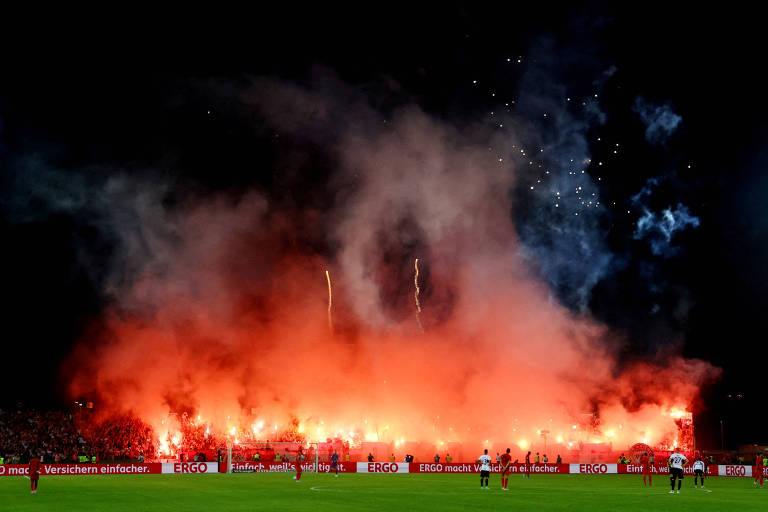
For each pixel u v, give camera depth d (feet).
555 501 133.59
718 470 282.97
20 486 175.42
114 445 336.90
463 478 225.15
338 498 138.51
